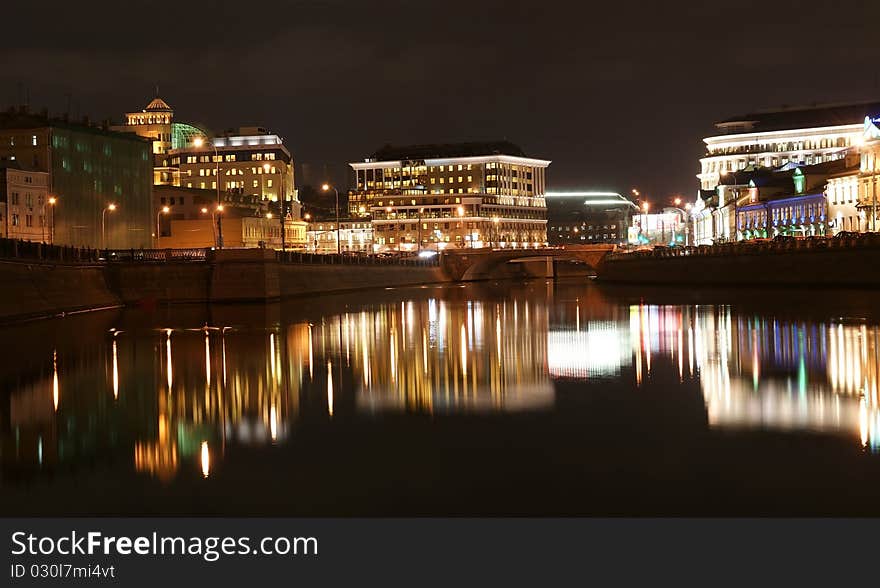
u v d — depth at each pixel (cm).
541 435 4519
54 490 3809
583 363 6838
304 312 12669
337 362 7181
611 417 4866
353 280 19538
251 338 8962
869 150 18088
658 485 3741
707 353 7188
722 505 3534
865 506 3484
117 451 4359
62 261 12088
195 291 14288
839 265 14488
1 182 16600
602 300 14875
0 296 10294
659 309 12119
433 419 4897
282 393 5738
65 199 18125
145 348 8144
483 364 6912
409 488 3769
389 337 9081
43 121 18125
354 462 4119
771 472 3859
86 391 5894
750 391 5494
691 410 4994
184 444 4462
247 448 4369
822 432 4434
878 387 5528
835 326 8800
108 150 19575
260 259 14575
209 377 6431
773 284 16225
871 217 17875
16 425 4897
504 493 3697
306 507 3594
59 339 8838
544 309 12988
